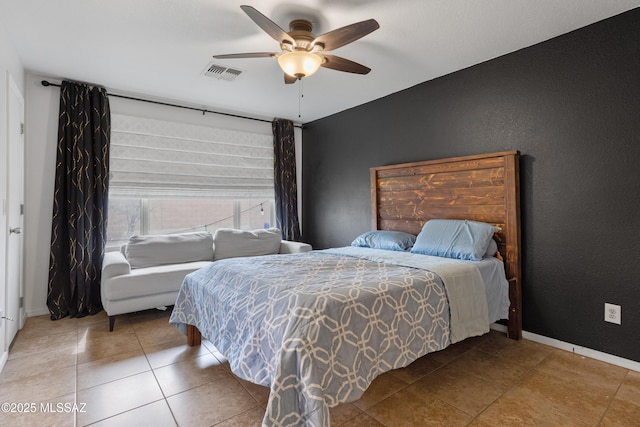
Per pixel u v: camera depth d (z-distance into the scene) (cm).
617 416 167
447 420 164
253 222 461
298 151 500
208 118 415
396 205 357
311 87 349
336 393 140
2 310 221
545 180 253
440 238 278
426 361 227
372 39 249
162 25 231
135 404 179
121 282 285
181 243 360
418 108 343
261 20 181
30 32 239
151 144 374
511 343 256
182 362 227
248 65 296
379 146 385
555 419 164
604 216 225
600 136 226
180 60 285
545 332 254
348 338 152
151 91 358
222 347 187
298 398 135
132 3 206
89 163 327
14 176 262
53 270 312
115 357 234
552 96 248
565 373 210
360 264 238
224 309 195
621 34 217
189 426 161
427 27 233
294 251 402
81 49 265
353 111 418
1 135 222
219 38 248
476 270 231
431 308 192
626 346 216
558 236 247
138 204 377
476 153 294
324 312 150
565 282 243
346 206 428
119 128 356
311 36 219
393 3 205
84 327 290
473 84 297
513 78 270
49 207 322
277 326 153
